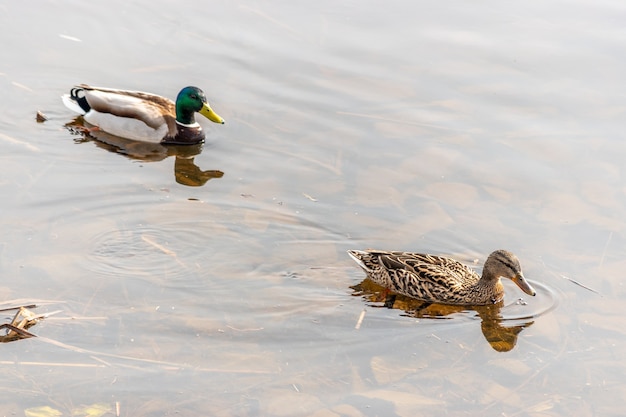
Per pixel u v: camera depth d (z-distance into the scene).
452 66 21.00
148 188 16.88
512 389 12.07
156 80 20.53
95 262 14.52
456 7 23.77
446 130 18.66
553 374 12.39
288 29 22.45
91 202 16.20
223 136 18.81
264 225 15.77
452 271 14.41
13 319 12.77
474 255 15.11
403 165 17.48
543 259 14.88
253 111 19.44
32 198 16.16
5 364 12.01
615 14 23.42
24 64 20.84
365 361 12.54
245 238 15.44
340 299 14.10
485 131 18.62
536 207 16.22
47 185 16.67
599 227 15.64
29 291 13.61
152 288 13.98
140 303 13.58
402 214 16.02
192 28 22.55
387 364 12.51
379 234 15.55
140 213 16.00
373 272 14.42
